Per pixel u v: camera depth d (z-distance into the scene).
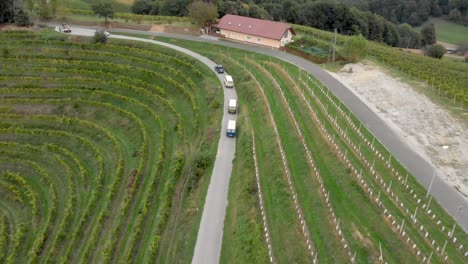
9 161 57.38
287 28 87.25
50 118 64.81
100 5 96.31
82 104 68.12
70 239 44.16
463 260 30.31
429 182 39.12
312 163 43.47
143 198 46.69
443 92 62.28
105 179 52.22
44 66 77.81
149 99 68.00
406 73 73.19
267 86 65.25
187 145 55.22
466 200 36.78
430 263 30.02
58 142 60.59
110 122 64.25
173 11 114.25
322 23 119.69
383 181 39.16
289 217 36.88
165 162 52.44
